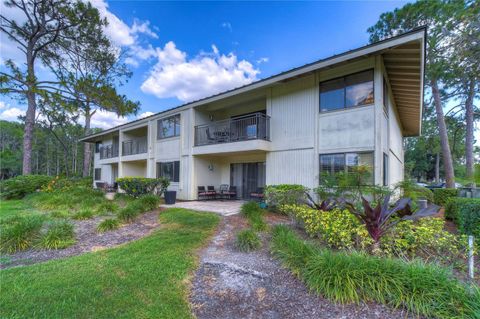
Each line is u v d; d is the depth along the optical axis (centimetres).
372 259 319
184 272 365
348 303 276
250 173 1230
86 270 365
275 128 1002
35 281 329
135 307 276
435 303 252
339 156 819
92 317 256
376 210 416
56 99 1133
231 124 1162
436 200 1109
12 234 474
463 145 2403
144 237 552
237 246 478
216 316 272
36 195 1175
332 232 426
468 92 1566
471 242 345
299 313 271
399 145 1372
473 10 1109
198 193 1211
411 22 1317
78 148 3916
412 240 397
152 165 1477
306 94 912
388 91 895
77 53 1529
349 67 805
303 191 807
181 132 1288
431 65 1296
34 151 3812
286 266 369
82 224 662
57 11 1296
